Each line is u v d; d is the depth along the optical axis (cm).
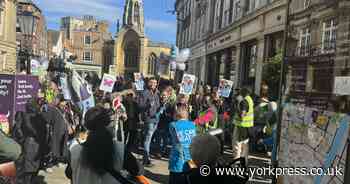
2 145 356
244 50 1922
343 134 312
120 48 9444
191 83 1126
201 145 287
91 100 862
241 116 829
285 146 462
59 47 6881
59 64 1556
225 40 2300
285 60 481
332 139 333
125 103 996
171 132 503
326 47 365
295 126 431
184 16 4319
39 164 645
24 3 4003
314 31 397
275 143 509
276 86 1215
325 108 355
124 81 1469
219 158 293
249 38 1791
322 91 366
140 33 9369
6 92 812
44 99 718
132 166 333
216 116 926
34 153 626
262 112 1045
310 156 379
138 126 1009
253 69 1742
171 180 497
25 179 614
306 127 397
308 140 388
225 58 2323
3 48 3638
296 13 453
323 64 368
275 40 1492
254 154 1020
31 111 649
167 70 2778
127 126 999
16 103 820
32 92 867
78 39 9162
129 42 9450
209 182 281
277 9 1421
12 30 3850
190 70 3731
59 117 702
